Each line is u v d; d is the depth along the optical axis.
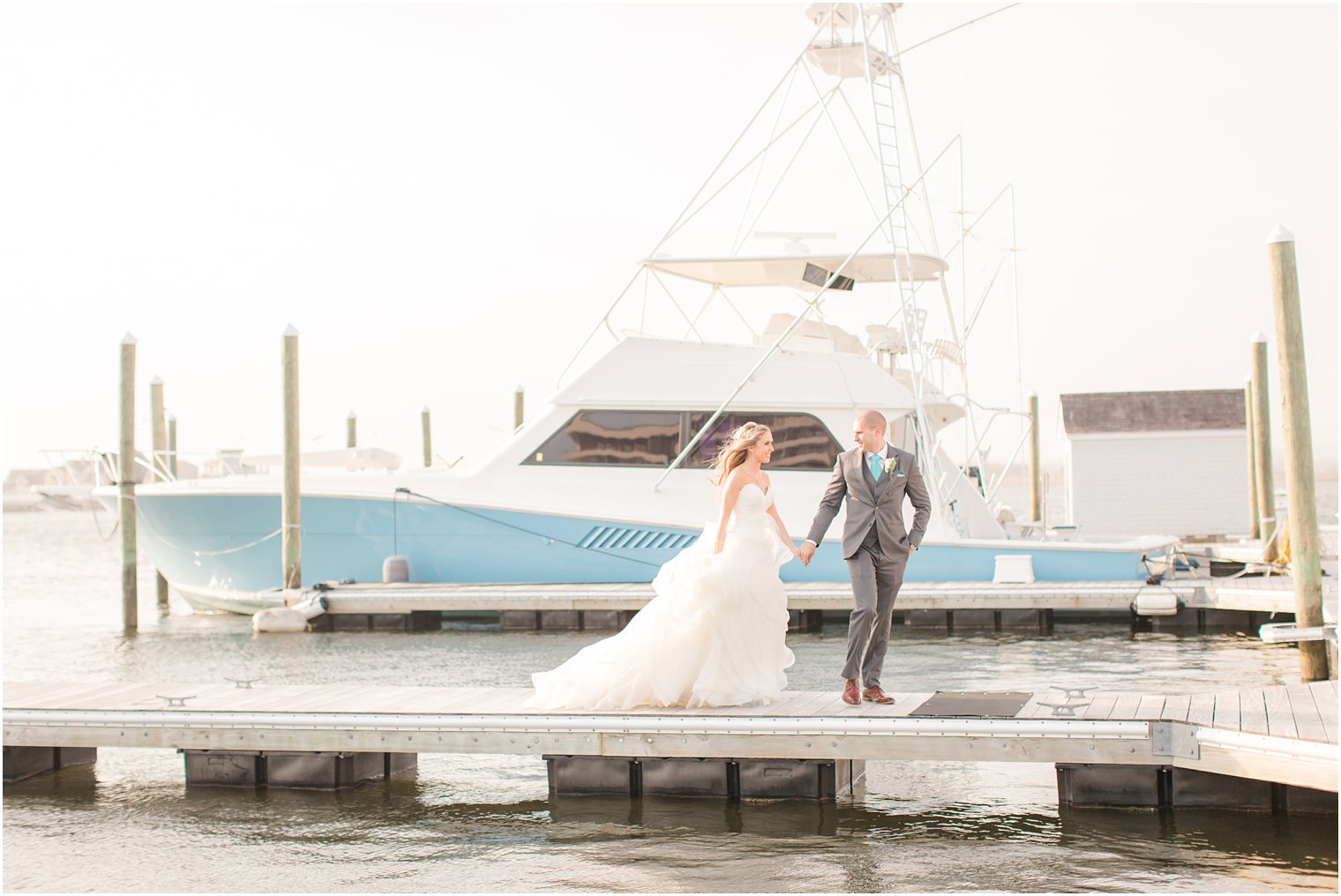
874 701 7.82
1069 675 11.83
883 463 7.73
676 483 16.56
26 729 8.30
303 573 17.23
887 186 15.52
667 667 7.77
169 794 8.05
